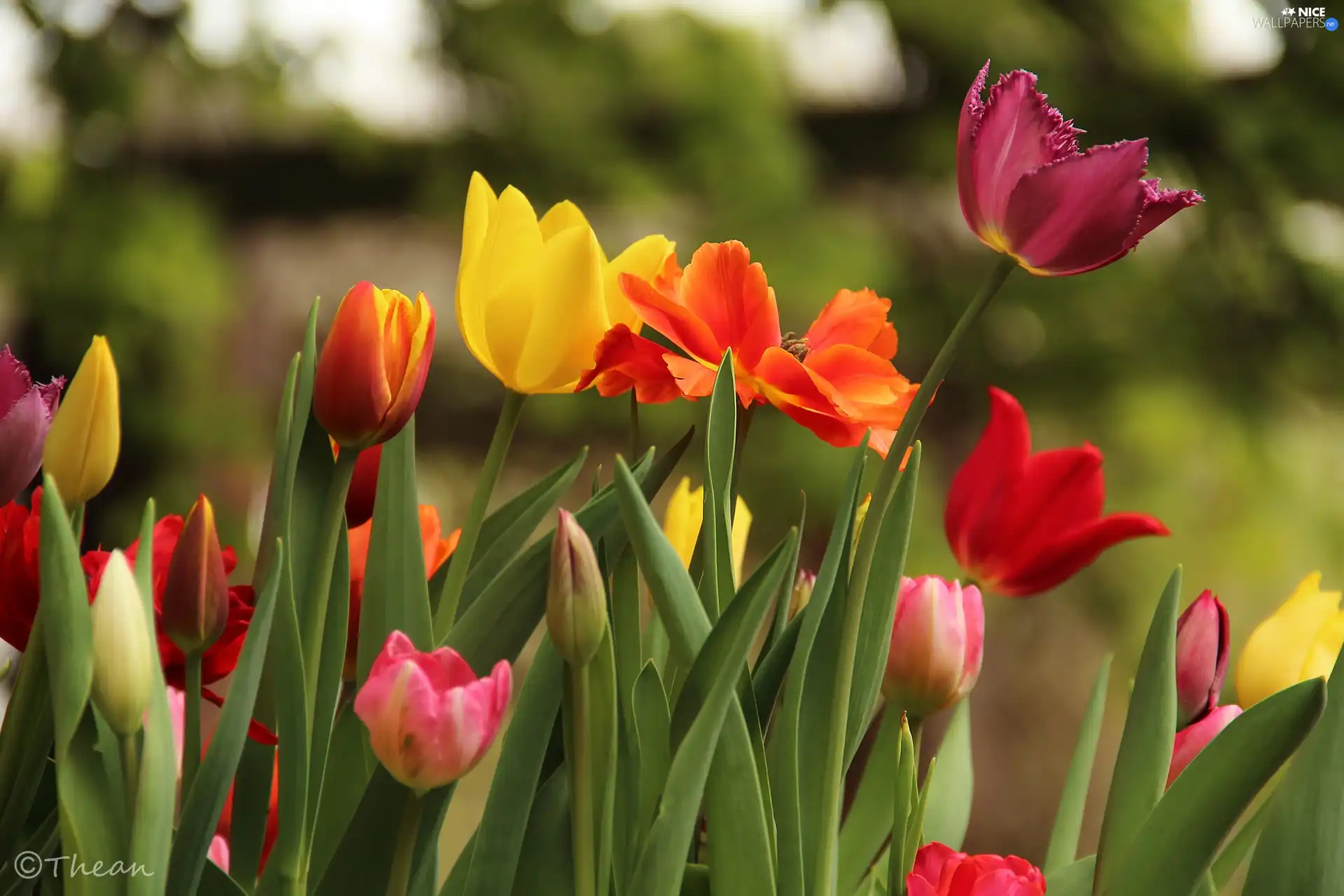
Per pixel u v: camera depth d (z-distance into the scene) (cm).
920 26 959
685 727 123
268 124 989
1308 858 124
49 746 123
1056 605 955
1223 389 966
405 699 118
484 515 131
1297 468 973
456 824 658
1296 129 966
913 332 980
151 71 966
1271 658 140
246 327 998
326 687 128
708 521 127
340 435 125
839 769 125
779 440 890
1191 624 137
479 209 132
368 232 1022
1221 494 948
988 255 1008
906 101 1030
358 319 124
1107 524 143
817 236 961
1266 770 121
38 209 946
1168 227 990
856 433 133
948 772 146
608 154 990
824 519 880
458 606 132
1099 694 141
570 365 130
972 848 955
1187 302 991
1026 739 953
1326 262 1013
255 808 127
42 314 942
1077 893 131
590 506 127
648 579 123
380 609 128
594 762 126
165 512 917
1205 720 135
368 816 123
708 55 1000
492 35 995
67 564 117
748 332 132
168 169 1005
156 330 944
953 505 146
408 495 129
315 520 128
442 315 1000
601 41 1006
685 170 987
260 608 121
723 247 134
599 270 129
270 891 124
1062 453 143
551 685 125
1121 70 994
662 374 131
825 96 1059
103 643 117
